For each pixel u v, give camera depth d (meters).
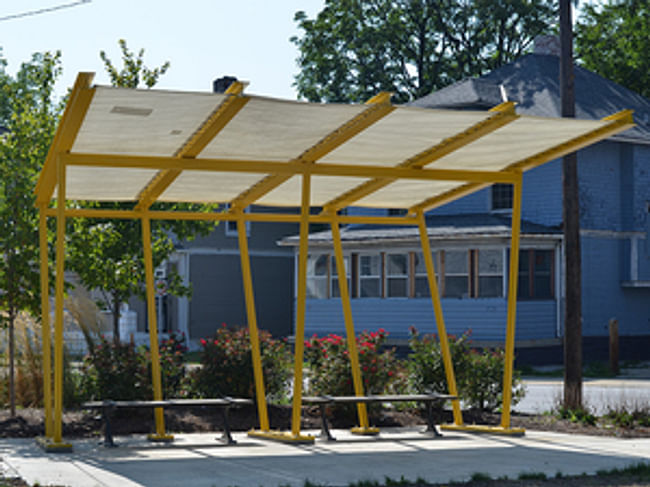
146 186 11.72
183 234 17.58
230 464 9.60
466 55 46.09
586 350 29.45
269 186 11.66
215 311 35.22
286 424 13.27
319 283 32.09
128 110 8.95
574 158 15.03
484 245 27.73
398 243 29.70
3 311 13.70
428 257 13.38
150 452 10.47
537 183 29.56
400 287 29.78
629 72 43.91
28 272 12.85
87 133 9.64
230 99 8.76
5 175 12.63
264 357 14.22
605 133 10.88
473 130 10.41
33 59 40.22
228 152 10.78
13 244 12.59
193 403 11.31
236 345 14.10
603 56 45.19
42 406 14.87
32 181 12.84
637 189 30.98
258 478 8.72
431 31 45.97
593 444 11.50
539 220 29.44
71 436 11.88
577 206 15.02
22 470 8.91
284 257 37.72
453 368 14.34
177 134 9.86
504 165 12.27
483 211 30.61
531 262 27.98
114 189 11.85
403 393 14.66
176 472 9.02
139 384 13.41
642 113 32.91
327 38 44.38
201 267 34.88
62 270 10.00
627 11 44.66
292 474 8.99
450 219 30.55
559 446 11.27
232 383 13.95
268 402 14.89
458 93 31.00
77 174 10.93
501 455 10.45
